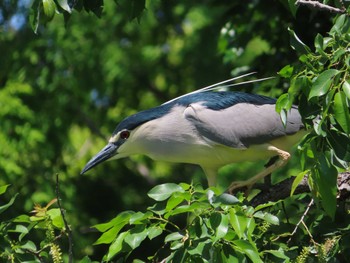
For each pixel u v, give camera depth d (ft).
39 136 62.23
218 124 31.89
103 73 71.61
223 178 61.87
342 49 23.80
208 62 71.10
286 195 30.63
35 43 68.13
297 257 24.45
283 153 31.60
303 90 23.86
